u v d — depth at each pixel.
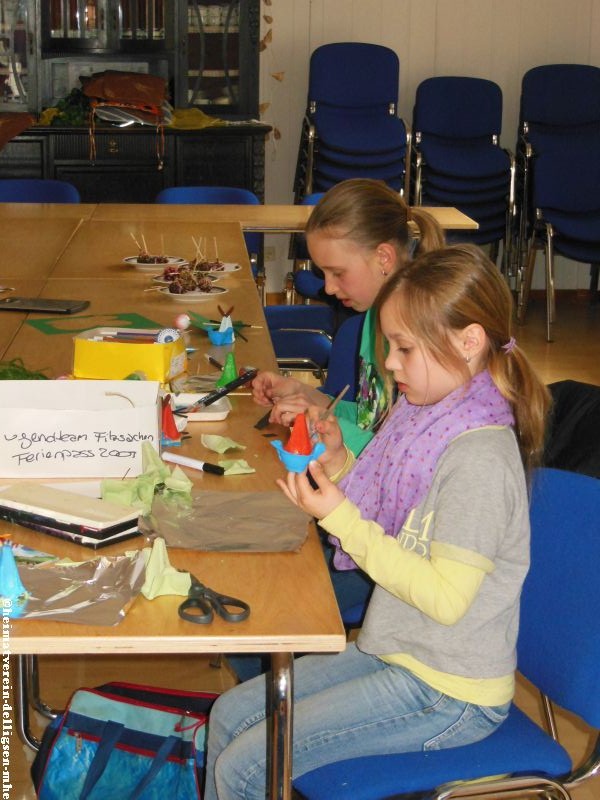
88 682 2.49
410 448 1.45
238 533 1.42
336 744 1.38
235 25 6.13
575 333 5.98
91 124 5.84
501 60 6.58
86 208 4.37
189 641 1.17
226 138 5.99
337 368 2.49
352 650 1.56
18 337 2.35
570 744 2.30
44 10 5.99
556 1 6.52
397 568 1.30
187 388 2.00
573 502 1.49
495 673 1.38
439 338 1.38
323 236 1.91
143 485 1.47
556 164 5.83
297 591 1.28
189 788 1.62
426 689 1.39
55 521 1.40
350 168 5.93
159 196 4.73
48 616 1.20
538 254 6.77
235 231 3.89
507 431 1.39
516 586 1.38
